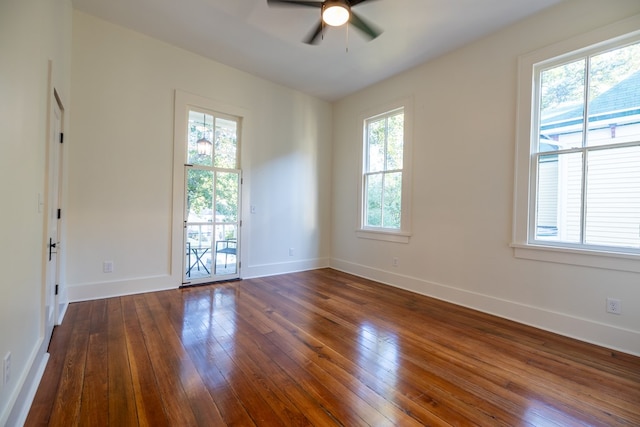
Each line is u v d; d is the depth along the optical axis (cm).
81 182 313
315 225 522
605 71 245
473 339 249
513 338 252
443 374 195
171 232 371
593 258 246
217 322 274
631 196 234
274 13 295
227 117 421
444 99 359
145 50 347
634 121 232
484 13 280
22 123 148
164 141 363
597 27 244
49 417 147
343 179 515
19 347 146
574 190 262
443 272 358
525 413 158
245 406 159
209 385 177
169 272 372
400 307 328
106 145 326
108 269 330
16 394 138
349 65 396
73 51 304
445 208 357
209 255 406
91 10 305
